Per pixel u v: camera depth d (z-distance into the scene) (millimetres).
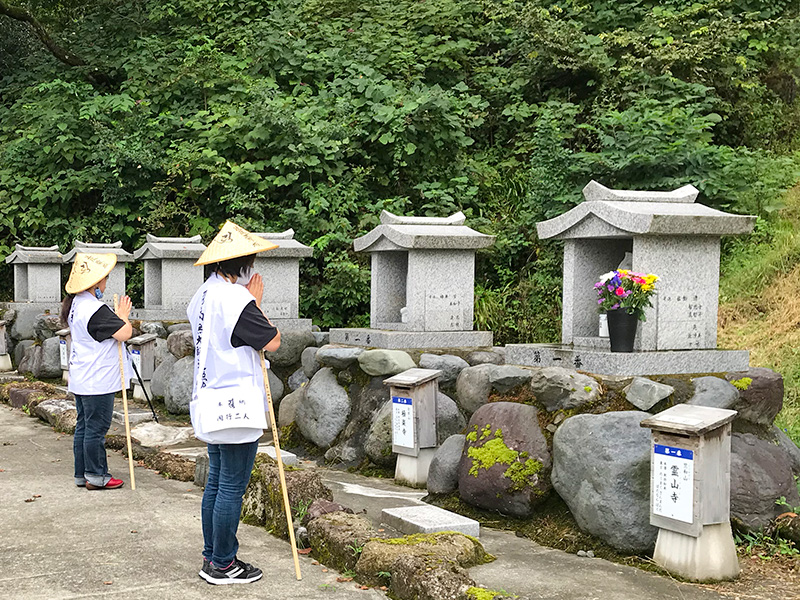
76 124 14797
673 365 5480
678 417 4520
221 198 12945
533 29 14164
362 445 7398
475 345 7797
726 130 13055
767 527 4941
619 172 11297
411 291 7645
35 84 16734
